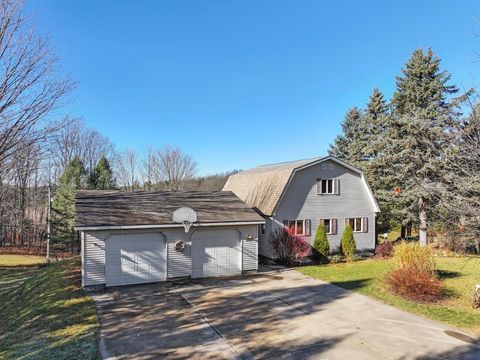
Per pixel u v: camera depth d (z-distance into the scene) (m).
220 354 7.26
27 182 28.73
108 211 14.20
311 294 12.06
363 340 7.98
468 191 9.90
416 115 21.36
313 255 19.78
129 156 46.97
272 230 19.70
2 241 34.03
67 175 31.97
